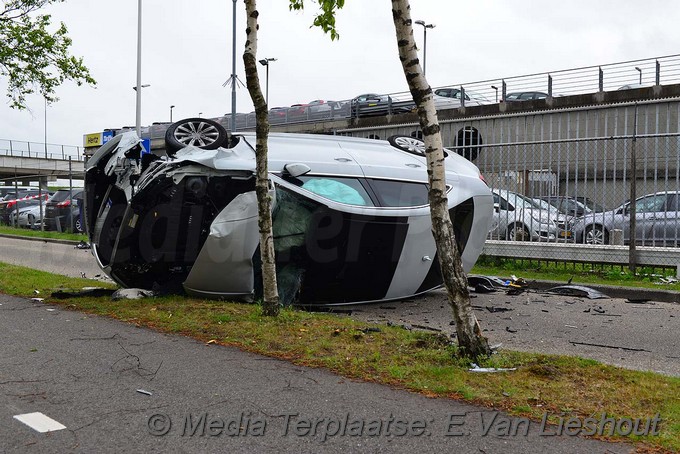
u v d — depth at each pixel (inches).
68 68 593.6
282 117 1305.4
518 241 484.1
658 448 141.5
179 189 304.0
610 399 169.8
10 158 1926.7
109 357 213.5
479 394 173.9
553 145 469.7
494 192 498.6
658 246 427.2
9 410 163.9
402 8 198.2
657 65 885.2
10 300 321.7
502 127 676.7
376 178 321.4
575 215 459.8
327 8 253.6
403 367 197.2
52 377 191.6
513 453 139.6
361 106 1184.2
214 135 323.6
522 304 352.8
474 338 202.8
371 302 334.3
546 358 206.4
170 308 285.3
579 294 383.6
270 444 144.5
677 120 651.5
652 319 312.7
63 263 552.7
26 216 1035.9
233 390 179.9
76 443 144.1
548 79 971.9
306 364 204.4
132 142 317.7
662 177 426.3
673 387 180.5
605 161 445.1
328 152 329.4
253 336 235.9
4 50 552.1
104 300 314.3
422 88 201.2
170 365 204.2
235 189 304.0
